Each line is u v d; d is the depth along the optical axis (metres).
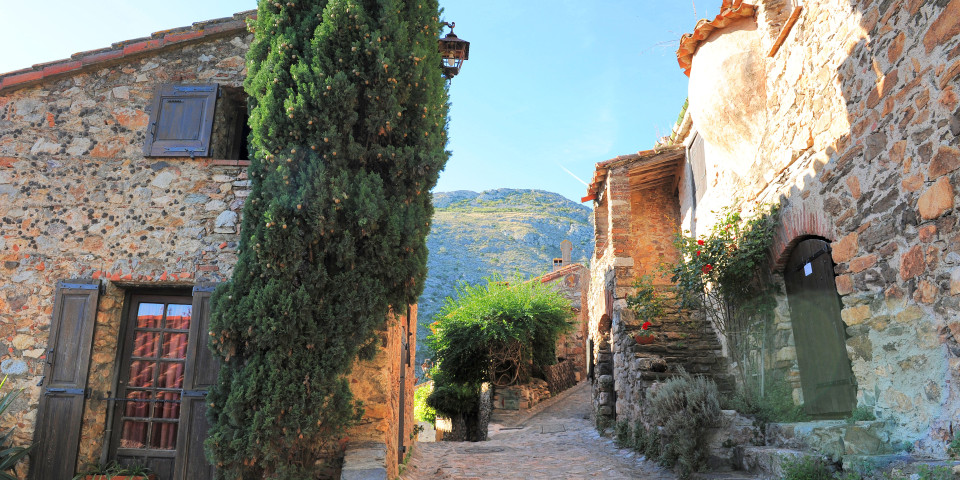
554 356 17.84
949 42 3.92
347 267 5.36
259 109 5.46
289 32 5.58
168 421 6.10
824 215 5.50
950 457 3.77
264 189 5.31
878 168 4.69
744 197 7.78
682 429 6.69
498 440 12.12
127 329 6.32
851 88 5.10
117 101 6.56
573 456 9.25
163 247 6.20
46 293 6.13
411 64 5.75
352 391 5.75
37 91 6.59
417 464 8.37
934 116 4.05
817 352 5.87
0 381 5.93
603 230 13.92
